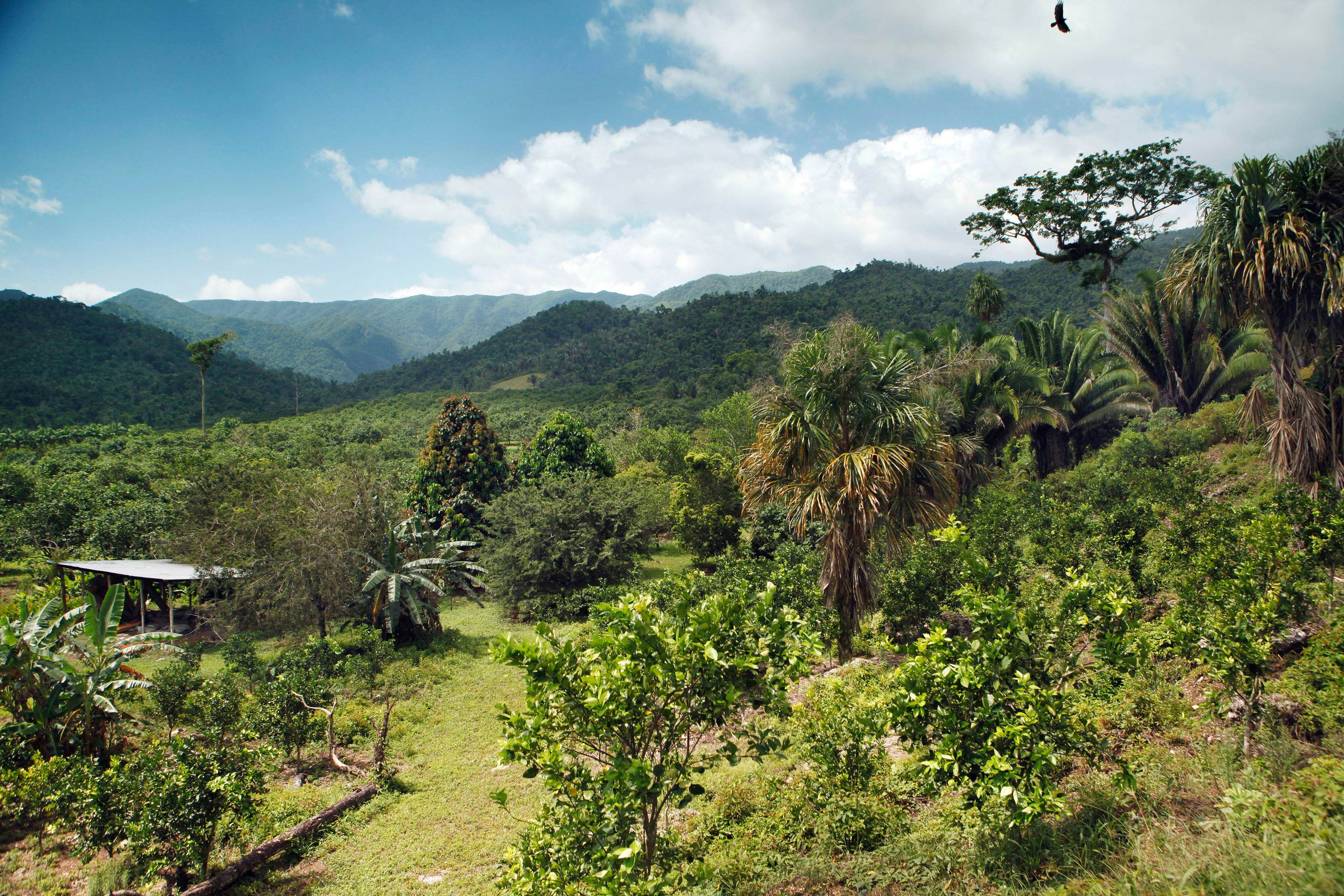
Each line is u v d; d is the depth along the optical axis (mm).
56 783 7234
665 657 4297
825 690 9664
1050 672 4852
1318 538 7781
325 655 13469
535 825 4836
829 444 11320
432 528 24531
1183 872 3707
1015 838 4719
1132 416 25594
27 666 9305
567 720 4426
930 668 4676
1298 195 11062
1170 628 6078
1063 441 27172
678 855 5570
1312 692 5621
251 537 18344
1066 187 26625
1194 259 12039
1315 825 3689
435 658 16109
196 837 6773
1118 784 4578
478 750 10922
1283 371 11602
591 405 106375
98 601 19109
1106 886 3846
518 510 21656
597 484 22609
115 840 6973
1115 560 10203
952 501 11656
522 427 80625
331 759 10469
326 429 75688
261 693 10922
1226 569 7211
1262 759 5039
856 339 11430
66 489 26797
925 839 5332
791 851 5785
